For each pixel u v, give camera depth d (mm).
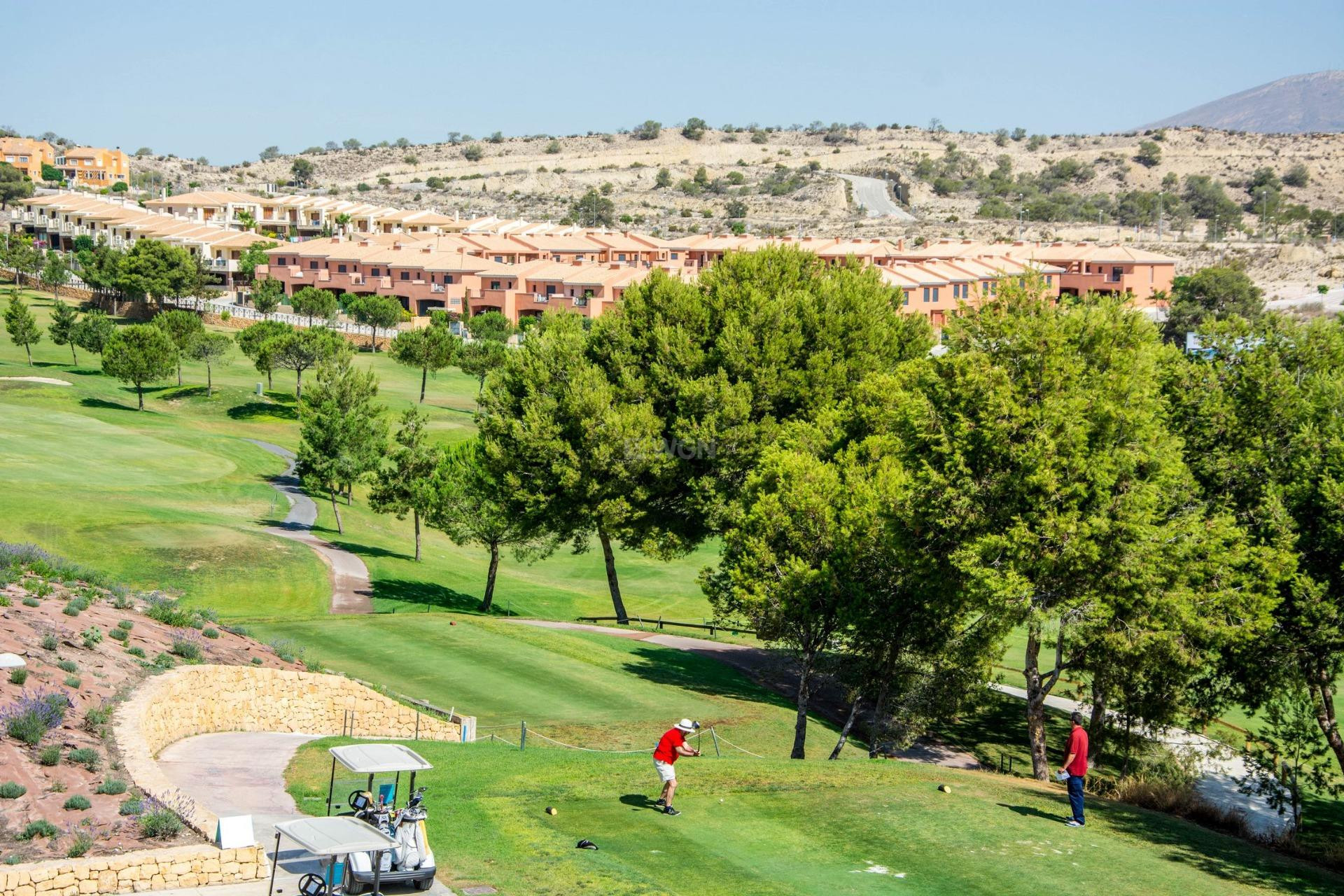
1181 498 35750
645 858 21172
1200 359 39531
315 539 71250
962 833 24078
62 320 126562
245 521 73125
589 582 76812
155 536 62500
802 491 39562
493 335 148750
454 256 178625
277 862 19688
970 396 34062
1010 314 35031
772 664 54406
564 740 36906
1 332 141625
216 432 102812
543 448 58656
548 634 52250
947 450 34031
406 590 62500
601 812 23781
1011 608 32844
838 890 20266
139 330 107750
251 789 24203
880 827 24047
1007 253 187875
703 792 25781
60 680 25703
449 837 21359
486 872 19641
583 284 164875
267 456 95000
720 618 45031
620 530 59531
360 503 87438
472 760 27766
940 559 35562
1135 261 180250
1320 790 37188
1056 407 32562
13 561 34344
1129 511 32312
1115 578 32562
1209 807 30281
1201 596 33031
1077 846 24000
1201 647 34750
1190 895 21625
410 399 123500
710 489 56875
